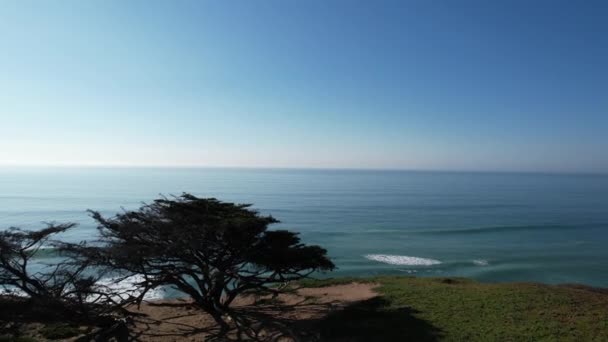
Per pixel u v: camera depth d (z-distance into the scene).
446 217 87.00
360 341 11.49
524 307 14.14
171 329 14.00
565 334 11.38
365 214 92.00
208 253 14.74
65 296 12.37
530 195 151.88
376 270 40.97
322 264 15.14
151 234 13.84
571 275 40.09
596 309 13.91
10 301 12.15
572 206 111.56
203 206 15.39
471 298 15.69
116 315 14.55
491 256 48.34
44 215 80.12
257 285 15.95
